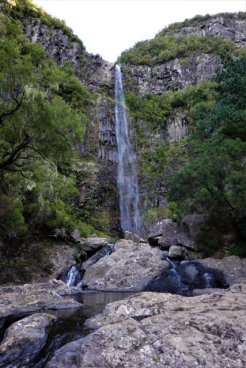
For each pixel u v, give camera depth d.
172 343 5.46
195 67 64.38
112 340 5.84
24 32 45.62
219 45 68.62
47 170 20.62
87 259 20.88
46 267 19.06
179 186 20.12
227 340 5.59
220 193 19.03
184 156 45.62
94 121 43.78
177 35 89.50
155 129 50.53
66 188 23.77
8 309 9.54
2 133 13.66
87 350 5.61
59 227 22.75
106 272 16.77
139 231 39.91
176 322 6.20
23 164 15.73
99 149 42.53
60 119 13.45
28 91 13.64
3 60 12.71
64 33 52.41
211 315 6.39
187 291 13.93
